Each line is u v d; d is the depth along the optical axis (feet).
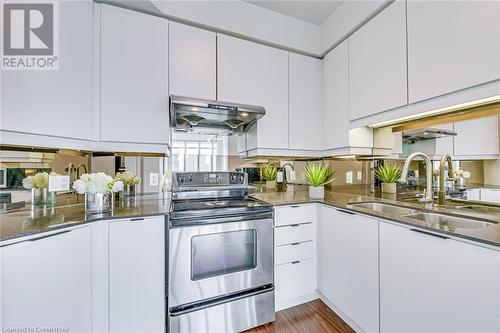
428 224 3.50
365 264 4.59
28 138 3.76
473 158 4.48
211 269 4.83
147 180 6.26
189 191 6.25
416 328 3.59
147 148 5.30
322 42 6.99
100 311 4.07
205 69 5.70
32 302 3.07
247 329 5.07
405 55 4.50
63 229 3.47
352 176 7.39
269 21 6.40
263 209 5.30
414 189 5.65
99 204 4.39
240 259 5.12
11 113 3.50
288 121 6.73
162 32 5.33
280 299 5.68
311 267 6.10
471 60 3.48
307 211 6.07
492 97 3.39
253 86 6.24
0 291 2.77
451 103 3.81
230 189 6.61
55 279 3.34
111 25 4.95
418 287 3.56
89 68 4.71
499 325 2.64
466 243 2.96
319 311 5.72
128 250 4.25
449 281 3.14
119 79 4.99
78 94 4.47
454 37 3.69
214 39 5.82
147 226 4.39
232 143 7.32
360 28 5.67
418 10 4.25
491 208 4.25
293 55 6.84
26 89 3.67
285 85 6.69
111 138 4.92
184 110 5.59
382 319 4.20
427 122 5.20
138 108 5.12
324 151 7.14
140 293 4.33
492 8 3.26
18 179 4.63
